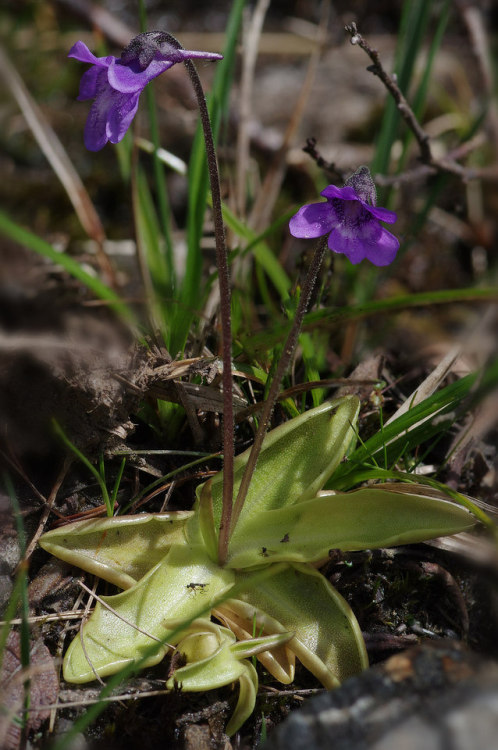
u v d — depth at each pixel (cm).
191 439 29
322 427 27
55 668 25
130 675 25
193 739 25
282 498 27
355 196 23
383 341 33
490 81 36
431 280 35
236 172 34
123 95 24
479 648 26
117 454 27
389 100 33
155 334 28
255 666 26
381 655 26
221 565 26
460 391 27
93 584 26
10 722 24
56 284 33
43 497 27
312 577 26
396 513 26
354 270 33
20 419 27
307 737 23
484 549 27
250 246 30
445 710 22
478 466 29
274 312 31
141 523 26
